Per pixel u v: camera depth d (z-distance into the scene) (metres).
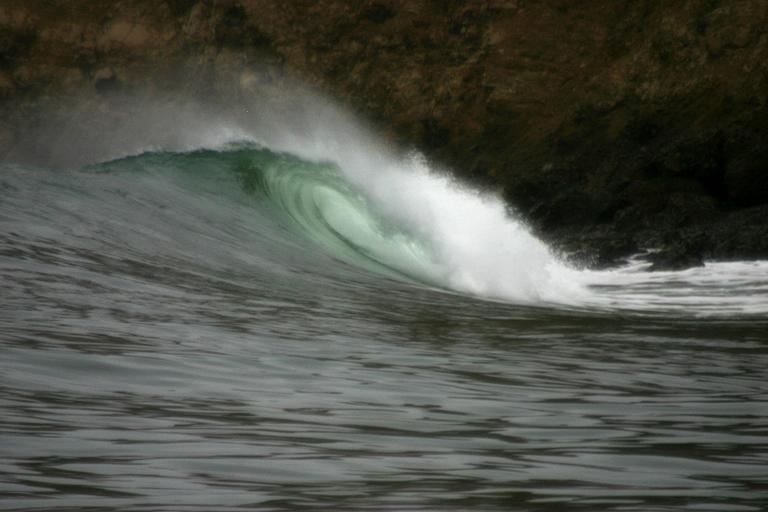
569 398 25.03
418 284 60.97
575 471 16.12
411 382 26.25
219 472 15.13
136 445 16.72
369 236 75.00
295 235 66.75
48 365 23.53
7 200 49.84
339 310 42.62
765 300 70.69
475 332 40.16
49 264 39.34
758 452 18.20
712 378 30.11
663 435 19.97
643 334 43.41
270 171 81.62
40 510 12.38
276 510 12.88
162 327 31.38
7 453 15.52
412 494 14.06
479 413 22.11
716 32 195.12
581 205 157.50
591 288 79.00
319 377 26.03
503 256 78.25
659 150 173.75
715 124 185.25
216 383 23.81
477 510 13.15
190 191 69.38
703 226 139.25
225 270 48.25
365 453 17.12
